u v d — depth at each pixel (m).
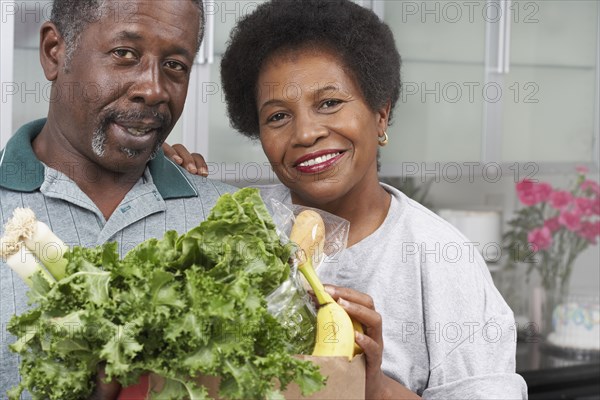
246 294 0.89
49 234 0.95
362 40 1.31
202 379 0.89
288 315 1.00
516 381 1.26
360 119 1.31
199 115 2.55
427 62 3.00
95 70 1.16
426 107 3.02
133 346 0.85
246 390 0.87
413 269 1.31
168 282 0.89
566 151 3.32
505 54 3.11
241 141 2.62
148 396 0.89
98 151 1.20
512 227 3.51
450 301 1.29
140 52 1.17
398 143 2.98
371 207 1.38
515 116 3.20
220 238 0.96
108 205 1.28
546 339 3.03
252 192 1.02
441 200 3.46
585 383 2.79
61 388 0.90
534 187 3.14
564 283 3.13
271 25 1.33
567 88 3.30
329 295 1.05
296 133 1.29
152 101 1.17
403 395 1.14
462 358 1.27
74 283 0.90
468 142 3.10
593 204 3.12
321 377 0.90
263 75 1.34
